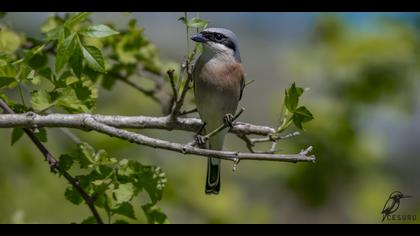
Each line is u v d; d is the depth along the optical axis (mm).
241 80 10266
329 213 16391
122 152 13039
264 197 16062
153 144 6945
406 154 16875
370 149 14008
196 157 14336
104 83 10602
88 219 8266
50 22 9828
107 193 8023
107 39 10469
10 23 9984
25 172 13039
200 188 13781
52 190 13016
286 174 14281
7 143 12953
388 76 14258
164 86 10695
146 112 14281
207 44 10062
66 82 7688
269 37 20156
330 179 14141
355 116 14234
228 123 7273
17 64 7867
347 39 14898
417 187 16797
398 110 14281
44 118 7270
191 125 8539
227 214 13625
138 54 10633
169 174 13875
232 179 15266
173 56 18578
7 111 7461
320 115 13945
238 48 10320
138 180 7855
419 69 14234
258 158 6781
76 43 7270
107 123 8180
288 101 7453
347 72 14297
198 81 10008
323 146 13914
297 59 14812
